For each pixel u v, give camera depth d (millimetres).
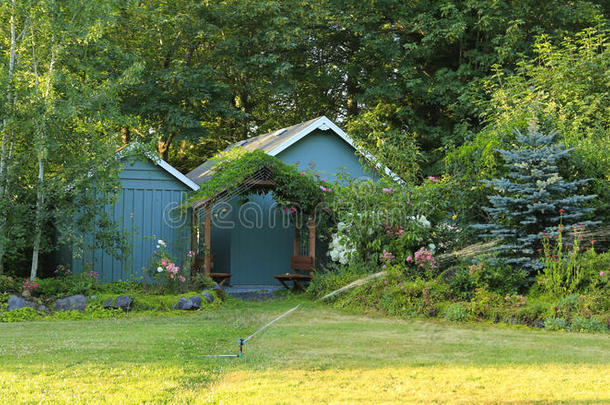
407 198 14305
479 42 24609
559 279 10680
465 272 11484
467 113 23906
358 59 26469
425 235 13812
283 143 17812
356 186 14953
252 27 24531
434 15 24844
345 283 13531
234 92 26266
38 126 12516
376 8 24594
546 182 11688
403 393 5340
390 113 26578
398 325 10000
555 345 8023
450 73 23906
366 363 6746
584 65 18641
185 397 5199
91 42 14125
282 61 25250
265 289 16531
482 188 13359
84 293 12438
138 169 15859
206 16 23438
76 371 6168
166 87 23141
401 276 12586
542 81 18688
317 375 6086
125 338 8430
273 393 5336
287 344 8062
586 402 5035
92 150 13172
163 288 13383
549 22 24109
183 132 23500
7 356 7004
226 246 17953
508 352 7512
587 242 11828
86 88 13273
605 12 24922
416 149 17266
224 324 10242
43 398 5105
